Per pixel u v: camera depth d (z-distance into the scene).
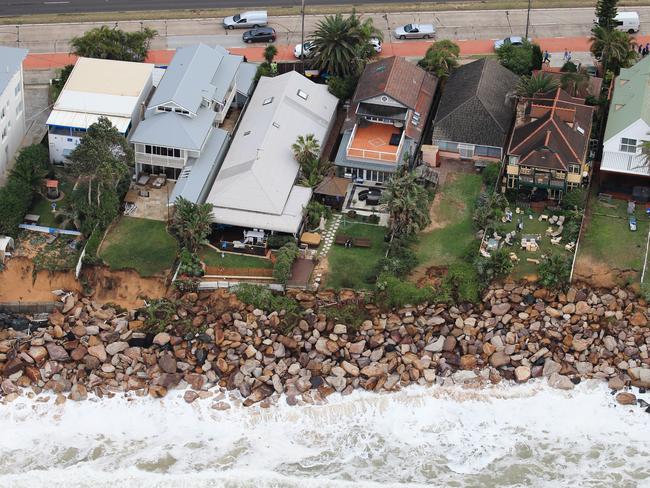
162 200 133.00
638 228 129.50
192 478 108.69
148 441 112.50
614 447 112.38
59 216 129.62
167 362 117.81
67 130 134.12
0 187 131.75
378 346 119.56
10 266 125.19
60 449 111.50
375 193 134.62
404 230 126.50
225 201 129.00
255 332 120.19
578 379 118.00
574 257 125.75
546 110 134.88
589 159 136.38
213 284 123.38
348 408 115.31
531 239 127.88
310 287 123.38
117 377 117.44
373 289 123.44
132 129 136.75
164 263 125.25
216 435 113.06
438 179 136.50
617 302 122.44
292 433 113.38
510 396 116.69
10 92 133.12
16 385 116.88
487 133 137.00
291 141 136.00
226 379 117.31
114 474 109.06
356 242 128.12
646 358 118.88
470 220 131.25
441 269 125.44
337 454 111.44
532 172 131.00
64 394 116.44
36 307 123.44
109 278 124.31
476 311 122.44
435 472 109.88
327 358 118.75
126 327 121.12
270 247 126.94
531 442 112.81
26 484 108.06
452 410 115.44
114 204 128.12
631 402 116.12
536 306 122.38
